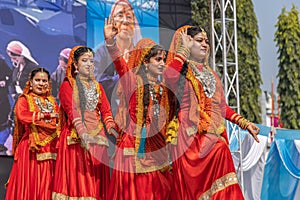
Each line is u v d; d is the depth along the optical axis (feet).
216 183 16.44
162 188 17.15
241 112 44.27
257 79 45.01
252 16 44.55
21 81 22.97
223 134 17.15
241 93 44.19
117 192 17.28
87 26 24.47
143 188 17.03
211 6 27.48
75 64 18.42
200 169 16.57
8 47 22.79
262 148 32.01
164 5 26.45
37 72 20.43
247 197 32.07
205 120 16.72
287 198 33.65
